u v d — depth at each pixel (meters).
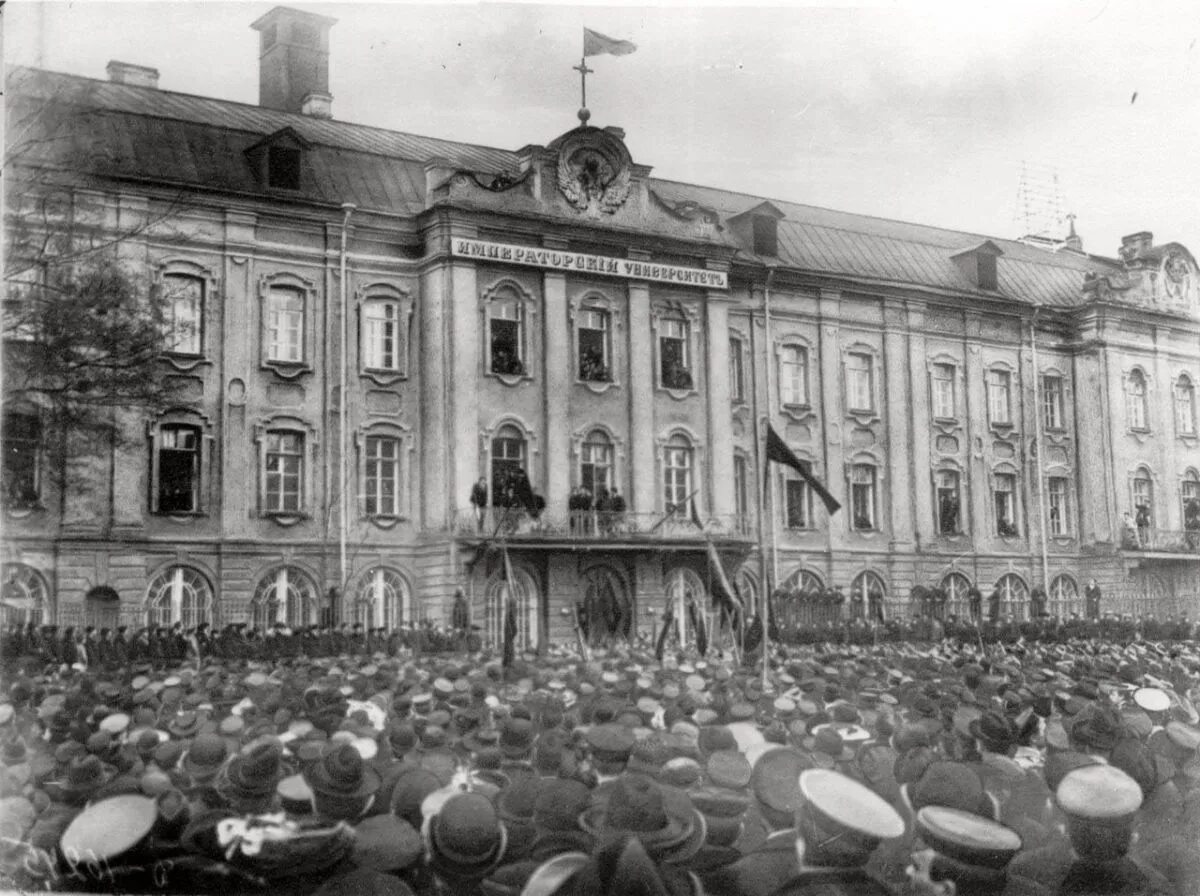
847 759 12.69
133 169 33.88
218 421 35.50
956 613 44.44
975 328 48.81
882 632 39.84
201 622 34.31
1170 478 51.25
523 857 10.83
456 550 36.91
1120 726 14.30
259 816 10.96
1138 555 48.59
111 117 33.53
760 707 16.81
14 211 28.25
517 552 38.19
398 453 38.31
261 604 35.69
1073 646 34.66
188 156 35.62
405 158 40.66
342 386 37.41
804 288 45.44
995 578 47.56
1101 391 50.03
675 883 10.37
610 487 40.94
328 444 37.12
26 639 28.53
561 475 39.75
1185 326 52.38
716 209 45.66
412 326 38.97
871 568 45.22
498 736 14.08
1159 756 13.45
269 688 18.80
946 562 46.62
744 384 43.97
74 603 32.22
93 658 28.73
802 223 47.53
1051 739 14.69
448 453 38.00
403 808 11.51
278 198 36.81
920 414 46.97
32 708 18.33
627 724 14.15
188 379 34.97
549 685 20.16
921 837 10.86
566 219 40.31
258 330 36.41
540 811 11.15
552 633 38.31
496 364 39.28
